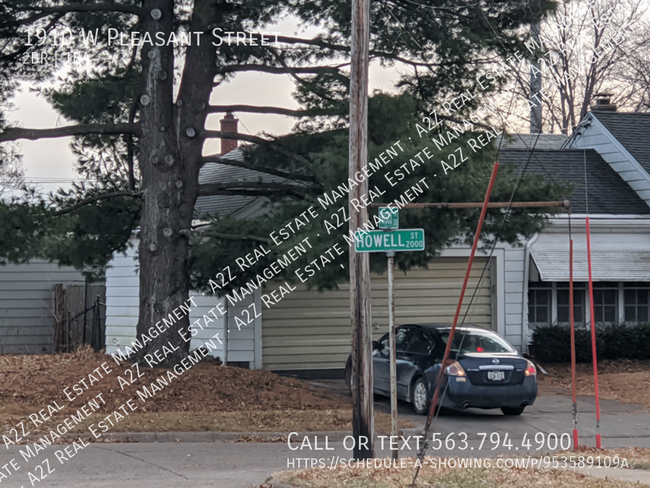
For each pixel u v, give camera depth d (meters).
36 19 13.92
